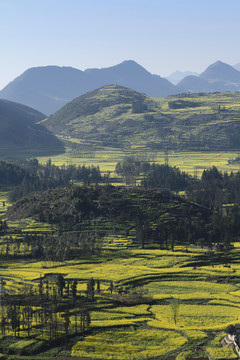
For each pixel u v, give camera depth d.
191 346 176.88
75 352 172.50
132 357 168.62
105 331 191.00
